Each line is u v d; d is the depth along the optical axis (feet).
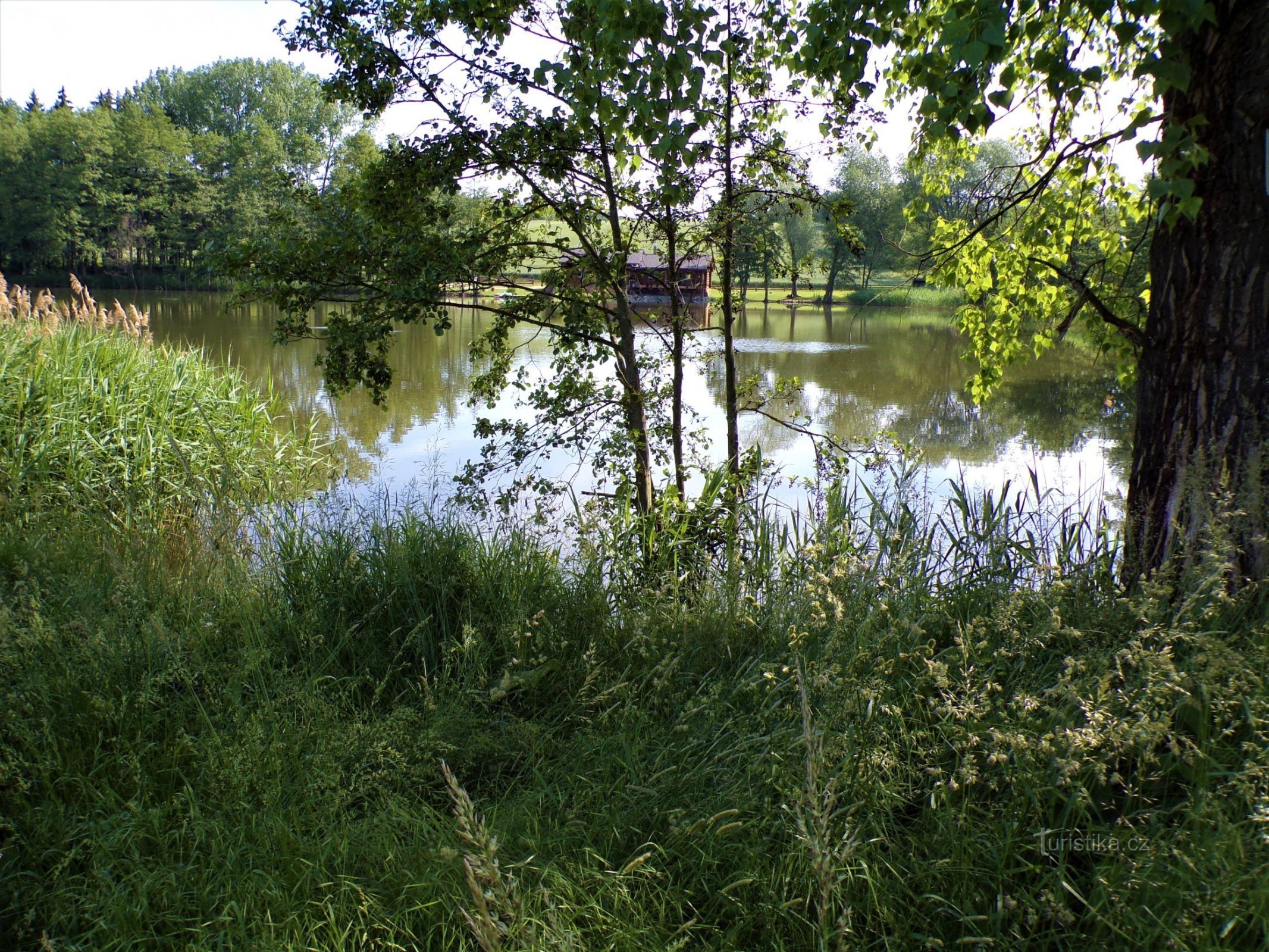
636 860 6.76
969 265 18.45
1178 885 6.43
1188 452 11.24
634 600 12.48
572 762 8.98
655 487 22.34
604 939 6.64
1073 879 6.93
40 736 8.70
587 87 14.83
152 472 23.97
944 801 7.63
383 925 6.86
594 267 18.95
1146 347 12.05
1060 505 16.80
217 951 6.80
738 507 16.74
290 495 18.02
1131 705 7.55
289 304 17.66
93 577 12.40
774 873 7.04
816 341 81.61
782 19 17.40
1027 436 36.32
